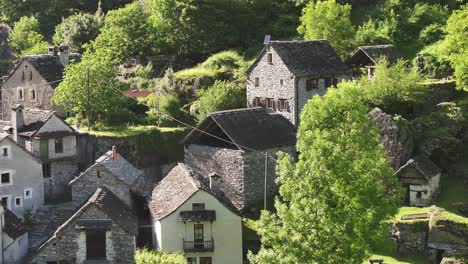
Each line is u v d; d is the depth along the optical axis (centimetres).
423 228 5022
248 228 5369
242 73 7750
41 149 6094
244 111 6088
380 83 6284
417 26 8412
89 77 6850
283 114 6500
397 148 5738
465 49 6206
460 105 6366
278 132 6081
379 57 6694
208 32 8825
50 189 6172
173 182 5306
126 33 8856
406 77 6306
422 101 6284
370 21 8562
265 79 6688
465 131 6225
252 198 5762
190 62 8869
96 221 4700
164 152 6700
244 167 5691
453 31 6266
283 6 9462
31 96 7388
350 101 3766
